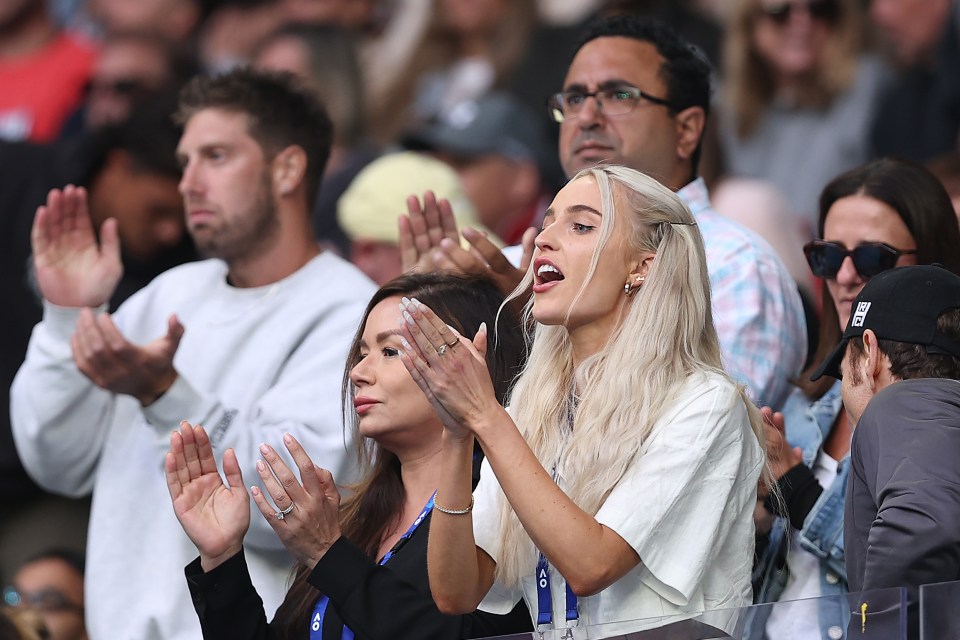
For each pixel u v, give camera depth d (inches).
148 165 706.8
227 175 601.6
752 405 447.2
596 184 445.7
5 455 679.7
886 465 406.0
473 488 474.9
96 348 544.7
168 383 555.5
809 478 491.2
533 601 439.8
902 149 845.2
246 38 1030.4
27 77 947.3
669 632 399.5
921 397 415.8
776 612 397.4
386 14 1000.9
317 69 887.7
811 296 712.4
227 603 466.0
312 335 583.5
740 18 867.4
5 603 653.9
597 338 445.7
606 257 438.6
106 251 612.7
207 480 473.7
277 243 603.8
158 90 864.3
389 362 484.1
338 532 458.3
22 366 649.0
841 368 446.6
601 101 580.7
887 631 387.5
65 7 1090.1
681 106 585.9
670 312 435.8
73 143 733.9
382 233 722.8
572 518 408.2
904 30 864.3
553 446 446.3
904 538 392.5
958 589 383.2
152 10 1024.2
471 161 823.7
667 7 922.7
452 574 426.6
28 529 673.6
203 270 623.8
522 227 831.1
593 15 938.1
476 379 415.5
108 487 589.6
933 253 516.1
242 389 579.8
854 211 519.5
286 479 454.9
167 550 571.5
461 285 498.9
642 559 416.2
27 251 719.1
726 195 783.7
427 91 964.0
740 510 433.7
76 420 606.5
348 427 551.5
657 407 427.8
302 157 610.5
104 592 575.2
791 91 863.1
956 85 839.1
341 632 465.1
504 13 959.6
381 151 863.1
